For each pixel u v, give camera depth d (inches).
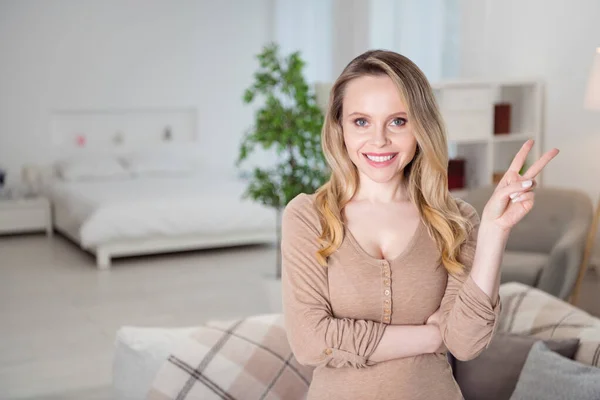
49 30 312.0
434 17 242.7
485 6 220.8
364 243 57.9
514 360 92.2
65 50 315.6
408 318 57.3
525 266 156.3
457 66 237.9
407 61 56.2
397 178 59.0
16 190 312.2
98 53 321.4
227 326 92.7
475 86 194.5
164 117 340.5
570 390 79.1
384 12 263.9
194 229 250.5
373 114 55.4
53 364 156.1
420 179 59.2
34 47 310.3
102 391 141.8
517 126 209.6
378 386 55.8
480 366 94.2
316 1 312.7
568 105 197.6
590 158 192.5
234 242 260.2
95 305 199.2
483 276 52.6
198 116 341.4
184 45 335.6
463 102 193.5
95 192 268.4
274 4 343.9
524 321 98.0
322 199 59.1
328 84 193.5
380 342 55.1
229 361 88.4
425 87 56.1
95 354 162.2
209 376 87.4
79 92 319.9
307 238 57.9
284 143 176.1
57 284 221.1
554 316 96.3
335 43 298.8
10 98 308.5
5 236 294.2
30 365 155.5
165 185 286.0
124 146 333.1
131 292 211.9
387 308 56.9
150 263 246.8
